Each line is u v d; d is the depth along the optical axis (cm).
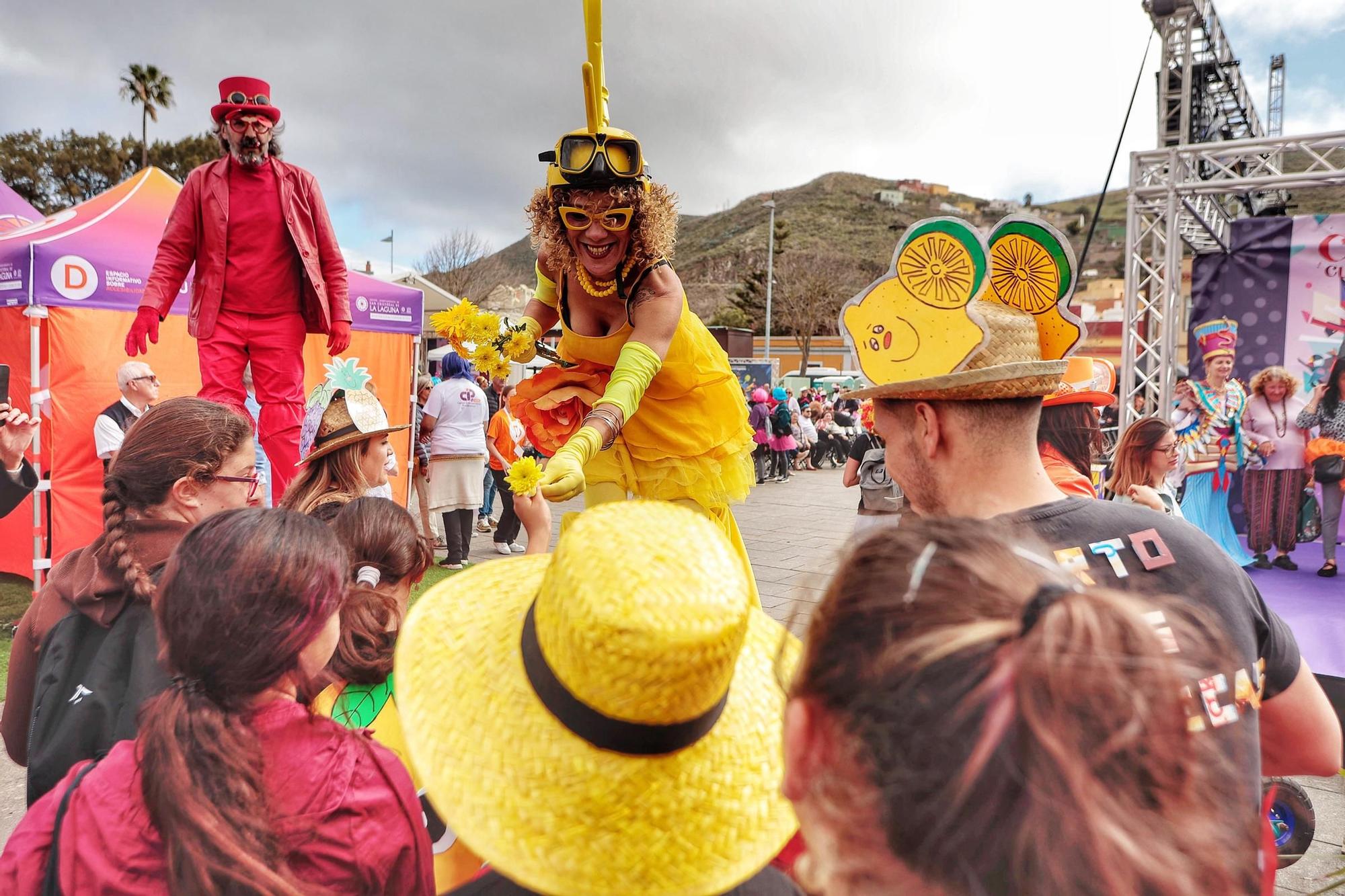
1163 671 65
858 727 68
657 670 84
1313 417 485
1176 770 63
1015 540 83
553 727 94
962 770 62
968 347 160
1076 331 175
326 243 399
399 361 841
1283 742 157
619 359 203
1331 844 324
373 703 173
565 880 92
